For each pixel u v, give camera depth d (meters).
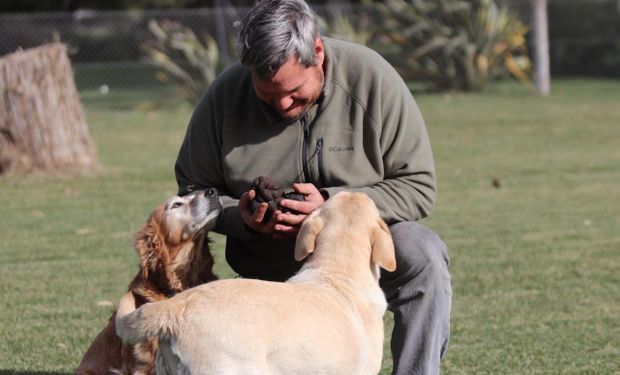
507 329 8.88
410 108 6.96
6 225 13.71
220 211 7.12
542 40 32.97
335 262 6.08
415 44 34.38
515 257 11.69
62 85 18.14
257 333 5.36
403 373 6.45
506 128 24.33
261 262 7.11
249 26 6.35
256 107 6.90
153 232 7.38
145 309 5.38
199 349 5.27
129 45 49.47
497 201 15.40
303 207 6.50
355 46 6.98
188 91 32.12
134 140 23.44
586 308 9.58
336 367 5.63
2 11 46.34
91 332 8.84
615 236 12.84
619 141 21.75
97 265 11.41
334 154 6.80
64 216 14.35
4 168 17.69
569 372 7.70
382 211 6.67
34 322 9.14
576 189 16.31
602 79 37.59
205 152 7.16
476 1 34.12
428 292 6.44
